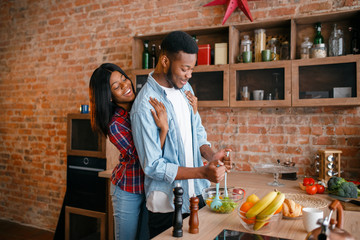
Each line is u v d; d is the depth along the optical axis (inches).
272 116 111.7
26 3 164.2
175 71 60.2
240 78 104.0
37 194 158.9
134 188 66.8
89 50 146.7
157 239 45.4
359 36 95.0
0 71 172.2
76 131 126.2
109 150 117.7
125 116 67.7
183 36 58.8
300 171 107.3
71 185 124.4
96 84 65.5
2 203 170.4
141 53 125.0
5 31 170.6
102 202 116.3
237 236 45.7
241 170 116.3
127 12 137.6
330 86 91.7
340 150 100.5
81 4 149.0
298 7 106.4
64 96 152.5
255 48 105.3
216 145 120.6
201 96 109.2
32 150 160.9
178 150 64.3
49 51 157.2
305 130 107.0
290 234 46.4
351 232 46.6
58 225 127.0
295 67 95.3
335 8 101.4
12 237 143.6
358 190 74.2
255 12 112.7
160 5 130.0
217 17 118.6
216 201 57.5
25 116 163.6
